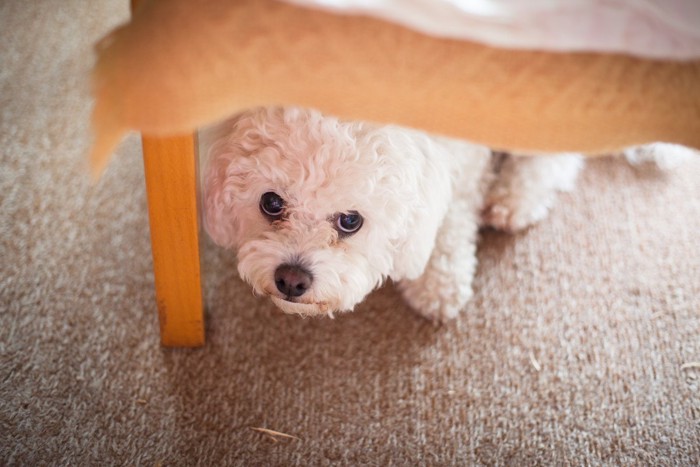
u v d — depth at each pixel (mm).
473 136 707
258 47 602
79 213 1252
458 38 621
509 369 1124
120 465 986
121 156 1337
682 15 634
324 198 903
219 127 955
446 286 1166
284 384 1093
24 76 1424
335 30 604
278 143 882
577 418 1068
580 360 1135
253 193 946
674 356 1141
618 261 1264
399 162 897
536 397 1091
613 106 677
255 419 1052
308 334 1155
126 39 590
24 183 1276
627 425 1062
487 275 1242
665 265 1260
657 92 670
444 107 665
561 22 627
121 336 1118
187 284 1001
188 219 907
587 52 645
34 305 1132
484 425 1060
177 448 1011
